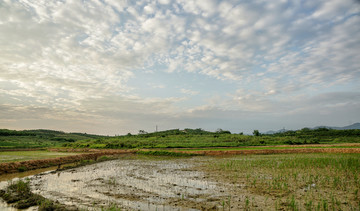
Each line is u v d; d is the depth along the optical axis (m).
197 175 19.30
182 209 10.24
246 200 11.44
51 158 29.20
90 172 21.61
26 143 71.19
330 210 9.88
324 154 35.69
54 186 15.20
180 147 57.72
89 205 10.84
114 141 75.31
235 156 38.12
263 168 22.08
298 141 62.75
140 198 12.05
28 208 10.48
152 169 23.48
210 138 76.88
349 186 14.18
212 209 10.23
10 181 16.77
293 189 13.64
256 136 79.25
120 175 19.69
